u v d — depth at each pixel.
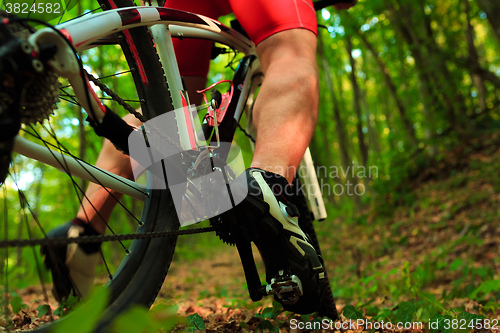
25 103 0.81
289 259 1.18
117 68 6.57
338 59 18.33
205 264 10.82
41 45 0.79
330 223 12.48
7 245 0.73
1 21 0.75
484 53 18.64
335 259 7.88
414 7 10.67
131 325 0.42
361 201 13.70
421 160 10.77
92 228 1.53
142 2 1.33
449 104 10.77
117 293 0.96
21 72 0.74
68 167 1.04
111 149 1.51
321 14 11.23
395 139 13.72
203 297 3.85
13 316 1.70
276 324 1.58
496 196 7.66
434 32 12.27
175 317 0.47
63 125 6.35
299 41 1.38
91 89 0.98
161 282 1.04
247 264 1.24
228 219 1.17
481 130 11.05
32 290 4.41
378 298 3.08
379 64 13.50
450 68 11.91
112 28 1.09
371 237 8.98
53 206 12.12
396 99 13.13
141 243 1.07
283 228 1.16
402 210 9.67
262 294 1.24
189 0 1.66
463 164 9.95
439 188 9.46
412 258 6.33
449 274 4.00
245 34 1.71
